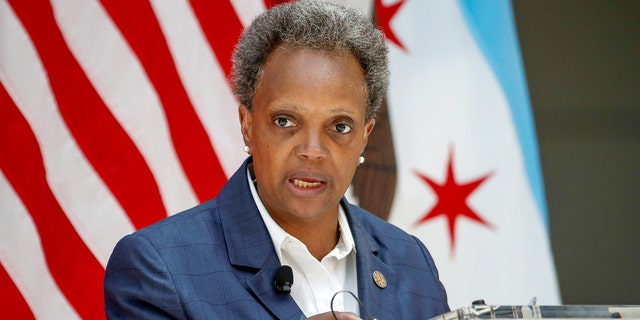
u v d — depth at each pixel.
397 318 6.43
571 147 12.23
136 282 5.89
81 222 10.33
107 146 10.52
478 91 11.88
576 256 12.07
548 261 11.83
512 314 5.46
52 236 10.26
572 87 12.34
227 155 10.92
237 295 5.89
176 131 10.77
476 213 11.73
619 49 12.51
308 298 6.21
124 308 5.88
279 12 5.99
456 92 11.82
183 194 10.72
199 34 10.98
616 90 12.42
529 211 11.85
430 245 11.59
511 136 11.88
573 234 12.12
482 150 11.82
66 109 10.42
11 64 10.32
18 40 10.37
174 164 10.71
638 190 12.28
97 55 10.59
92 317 10.26
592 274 12.07
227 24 11.08
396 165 11.59
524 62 12.30
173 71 10.84
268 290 5.97
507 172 11.84
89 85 10.52
